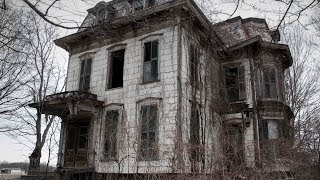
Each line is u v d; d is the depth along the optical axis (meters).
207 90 15.31
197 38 15.44
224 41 19.09
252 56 17.45
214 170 8.62
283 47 17.80
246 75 17.19
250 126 15.91
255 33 19.73
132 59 15.37
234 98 17.45
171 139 12.10
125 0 18.22
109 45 16.62
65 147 16.61
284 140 12.59
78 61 17.84
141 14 14.84
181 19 14.15
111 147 14.33
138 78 14.81
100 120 15.48
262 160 9.32
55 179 14.13
